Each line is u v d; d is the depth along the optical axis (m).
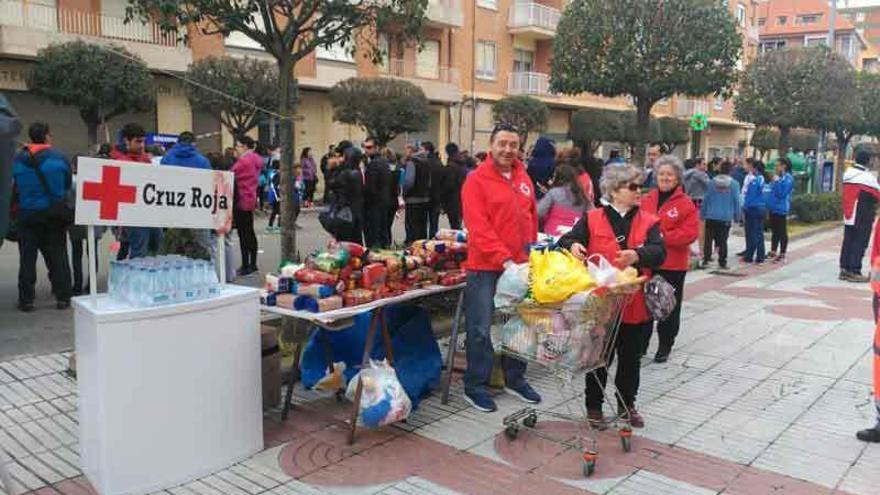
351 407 5.01
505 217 4.83
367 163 11.57
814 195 19.23
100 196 3.57
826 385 5.64
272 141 24.58
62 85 16.42
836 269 11.71
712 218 11.48
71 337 6.41
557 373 4.12
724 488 3.87
